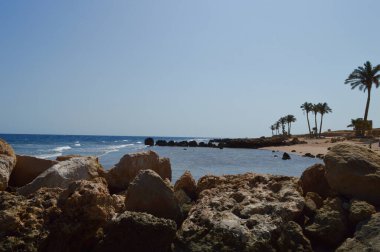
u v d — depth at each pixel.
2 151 6.45
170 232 3.76
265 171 17.47
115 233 3.67
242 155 31.95
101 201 3.95
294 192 4.70
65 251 3.67
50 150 33.84
